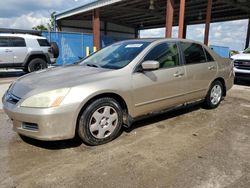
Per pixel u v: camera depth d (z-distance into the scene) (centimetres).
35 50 1172
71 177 265
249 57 873
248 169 285
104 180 260
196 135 388
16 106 312
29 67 1166
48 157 309
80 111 322
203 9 1934
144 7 1986
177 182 258
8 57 1098
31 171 276
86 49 1795
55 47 1286
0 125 422
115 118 355
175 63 434
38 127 302
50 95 301
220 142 362
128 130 403
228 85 571
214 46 2092
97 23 1655
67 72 374
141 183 256
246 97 687
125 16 2530
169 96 422
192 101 484
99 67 395
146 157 312
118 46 454
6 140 358
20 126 318
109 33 3098
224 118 478
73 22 2739
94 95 322
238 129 418
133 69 371
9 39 1102
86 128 326
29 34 1237
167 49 427
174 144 353
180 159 308
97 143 342
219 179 264
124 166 289
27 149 330
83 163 295
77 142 352
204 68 490
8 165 288
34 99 303
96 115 335
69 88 311
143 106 386
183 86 445
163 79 405
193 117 480
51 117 298
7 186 248
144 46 404
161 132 398
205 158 311
